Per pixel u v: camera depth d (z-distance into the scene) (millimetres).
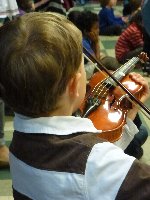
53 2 4586
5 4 2602
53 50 838
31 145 904
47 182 878
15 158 942
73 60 870
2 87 892
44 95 864
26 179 928
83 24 4070
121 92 2094
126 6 8211
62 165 866
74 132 902
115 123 1753
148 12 2348
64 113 938
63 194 865
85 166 848
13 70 847
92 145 871
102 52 6172
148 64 4766
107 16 7492
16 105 906
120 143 1709
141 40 5391
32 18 892
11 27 888
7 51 859
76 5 10453
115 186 835
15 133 951
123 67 2289
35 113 906
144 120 3535
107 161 848
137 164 859
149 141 3242
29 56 838
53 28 859
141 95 2102
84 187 844
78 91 948
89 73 2598
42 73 837
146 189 833
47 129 897
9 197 2580
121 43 5469
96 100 1982
